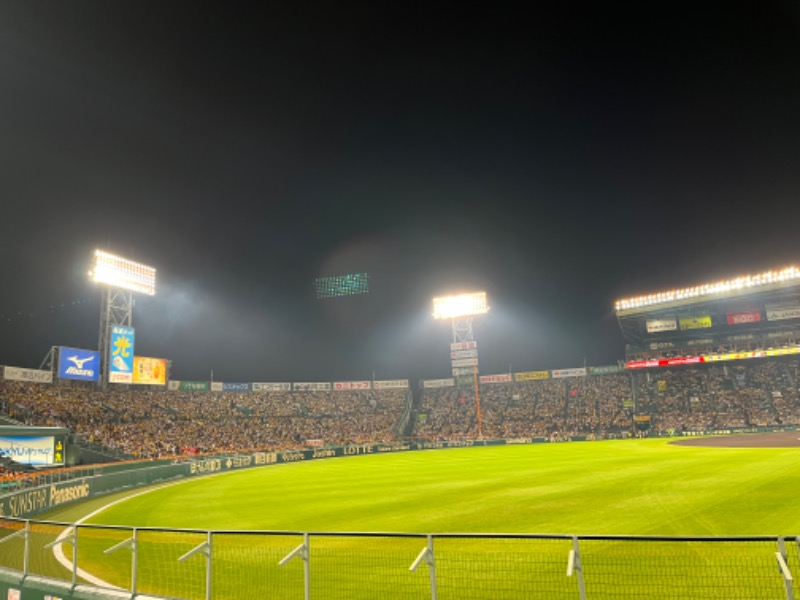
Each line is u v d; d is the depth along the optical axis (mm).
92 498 28203
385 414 86562
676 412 73625
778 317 71562
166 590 9812
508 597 8625
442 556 10508
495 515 17750
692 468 27188
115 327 57812
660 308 73312
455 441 74062
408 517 18422
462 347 80938
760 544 9570
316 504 22547
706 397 74312
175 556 11711
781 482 20141
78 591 9594
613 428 74375
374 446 67562
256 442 64062
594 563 9797
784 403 68688
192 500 25812
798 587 7926
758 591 7949
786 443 42969
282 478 35969
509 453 52062
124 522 20000
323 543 12008
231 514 20875
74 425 49000
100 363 58438
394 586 9367
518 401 87000
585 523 15539
